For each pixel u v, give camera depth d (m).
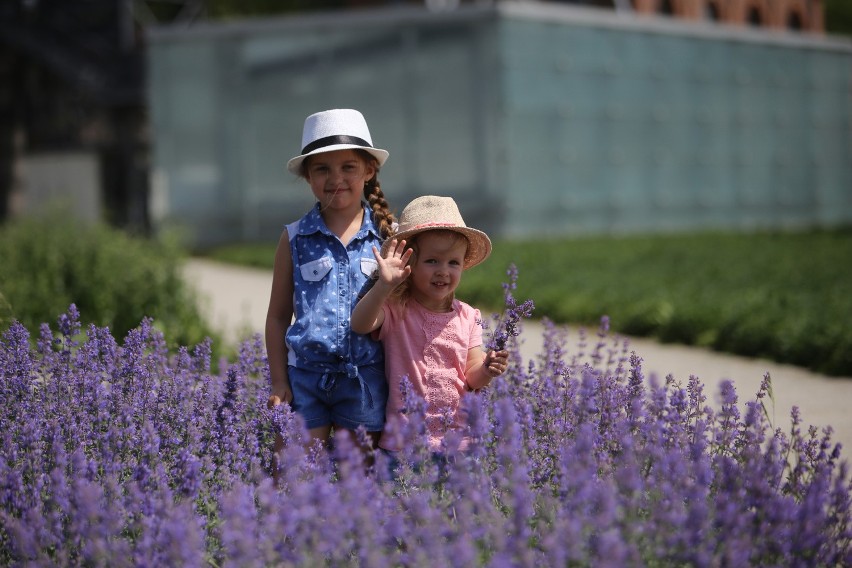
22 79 35.06
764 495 3.75
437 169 26.88
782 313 11.34
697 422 4.78
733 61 31.92
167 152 29.33
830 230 29.25
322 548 3.37
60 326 5.87
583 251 21.53
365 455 4.32
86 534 3.72
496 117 26.38
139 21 34.50
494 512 3.65
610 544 3.20
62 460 4.33
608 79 28.75
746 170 32.41
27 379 5.44
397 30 27.02
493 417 4.54
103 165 34.00
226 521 3.78
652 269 17.59
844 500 3.93
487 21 26.30
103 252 11.99
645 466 4.26
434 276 4.80
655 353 10.92
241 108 28.61
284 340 5.02
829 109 34.59
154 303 10.80
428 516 3.47
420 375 4.79
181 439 4.90
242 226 28.80
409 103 27.03
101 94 32.91
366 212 5.10
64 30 33.72
